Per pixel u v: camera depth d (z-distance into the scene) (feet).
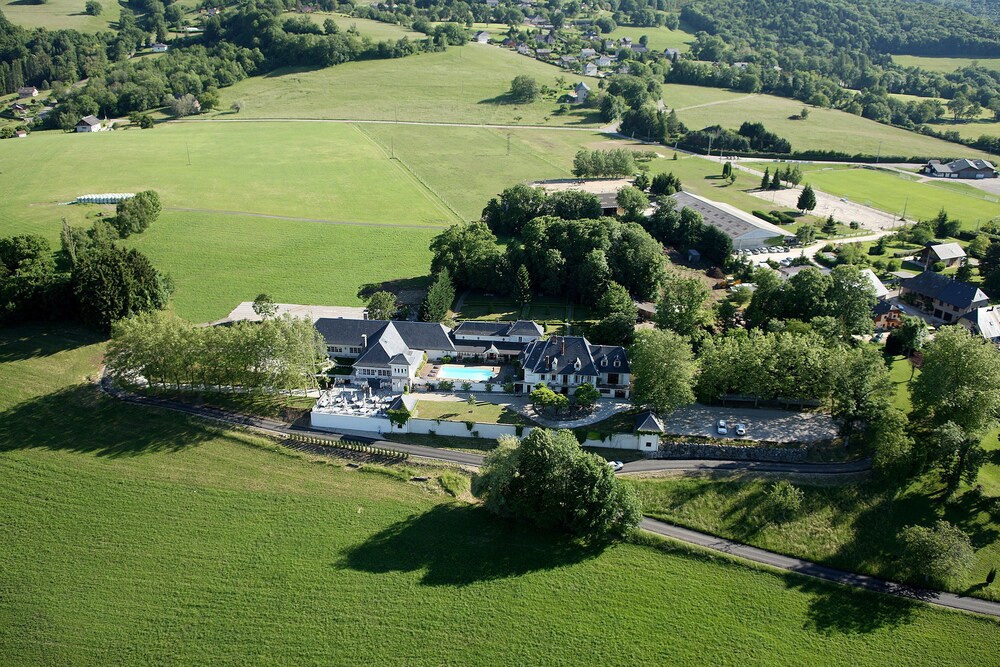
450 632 372.38
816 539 428.97
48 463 479.00
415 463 478.18
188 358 538.47
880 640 376.07
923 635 379.14
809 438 497.87
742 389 526.57
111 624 375.45
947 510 444.14
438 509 443.73
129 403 537.24
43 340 609.42
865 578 410.72
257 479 467.11
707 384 529.04
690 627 378.73
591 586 398.01
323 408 522.47
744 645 370.94
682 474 467.93
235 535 425.69
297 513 440.45
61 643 366.43
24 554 414.00
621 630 375.66
